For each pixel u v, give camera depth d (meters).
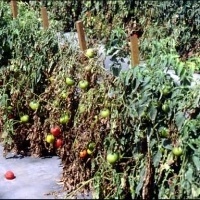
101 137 3.37
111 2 7.82
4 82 4.25
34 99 4.14
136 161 3.23
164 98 3.18
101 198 3.27
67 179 3.62
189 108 3.17
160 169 3.16
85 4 8.17
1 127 4.37
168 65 3.22
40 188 3.72
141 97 3.16
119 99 3.24
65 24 8.38
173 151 3.14
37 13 5.11
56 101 3.79
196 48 6.92
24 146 4.38
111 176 3.27
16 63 4.21
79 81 3.63
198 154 3.14
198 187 3.09
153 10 7.41
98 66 3.49
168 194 3.10
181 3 7.01
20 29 4.23
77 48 3.79
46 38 4.08
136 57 3.33
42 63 4.11
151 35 7.10
